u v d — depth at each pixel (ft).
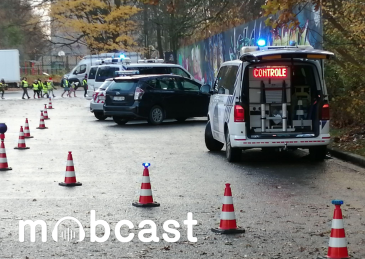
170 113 83.10
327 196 35.53
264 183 39.68
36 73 270.67
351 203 33.65
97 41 205.26
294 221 29.55
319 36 64.64
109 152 55.42
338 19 60.80
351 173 43.19
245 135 46.44
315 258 23.59
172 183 39.91
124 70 98.89
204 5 122.72
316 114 46.98
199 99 84.84
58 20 199.31
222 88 51.29
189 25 131.13
